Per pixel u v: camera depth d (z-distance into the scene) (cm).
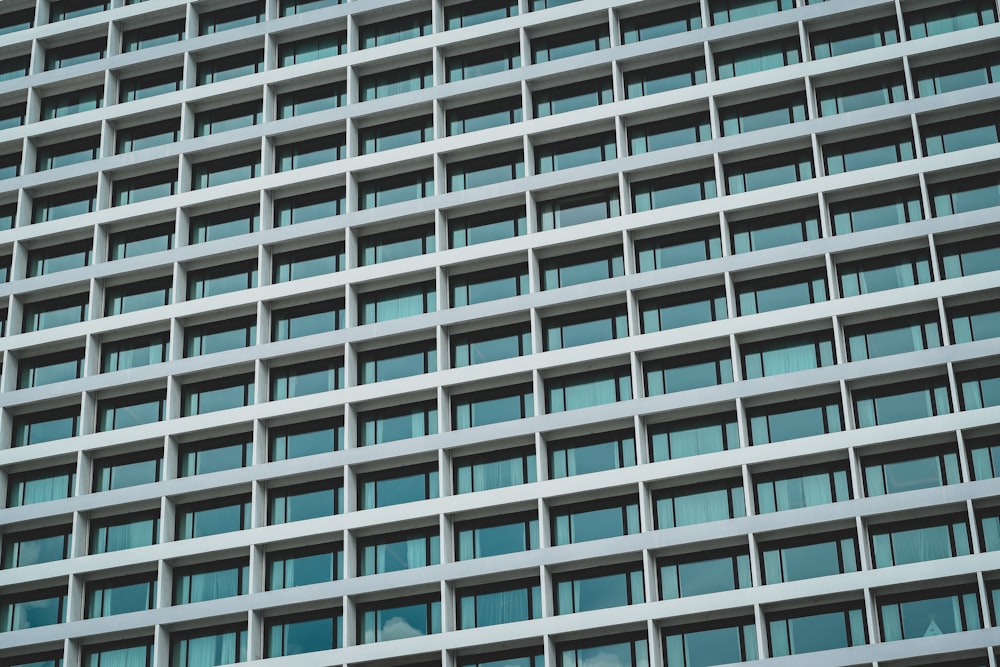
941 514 10388
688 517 10775
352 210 12219
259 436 11594
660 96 12000
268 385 11862
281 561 11262
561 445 11181
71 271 12488
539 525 10931
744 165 11819
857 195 11475
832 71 11794
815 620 10281
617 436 11119
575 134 12175
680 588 10562
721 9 12394
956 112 11556
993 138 11494
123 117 13012
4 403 12162
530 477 11138
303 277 12219
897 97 11800
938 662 9950
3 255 13025
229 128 12912
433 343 11744
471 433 11162
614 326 11500
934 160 11331
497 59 12625
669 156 11781
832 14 11962
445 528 10950
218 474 11462
